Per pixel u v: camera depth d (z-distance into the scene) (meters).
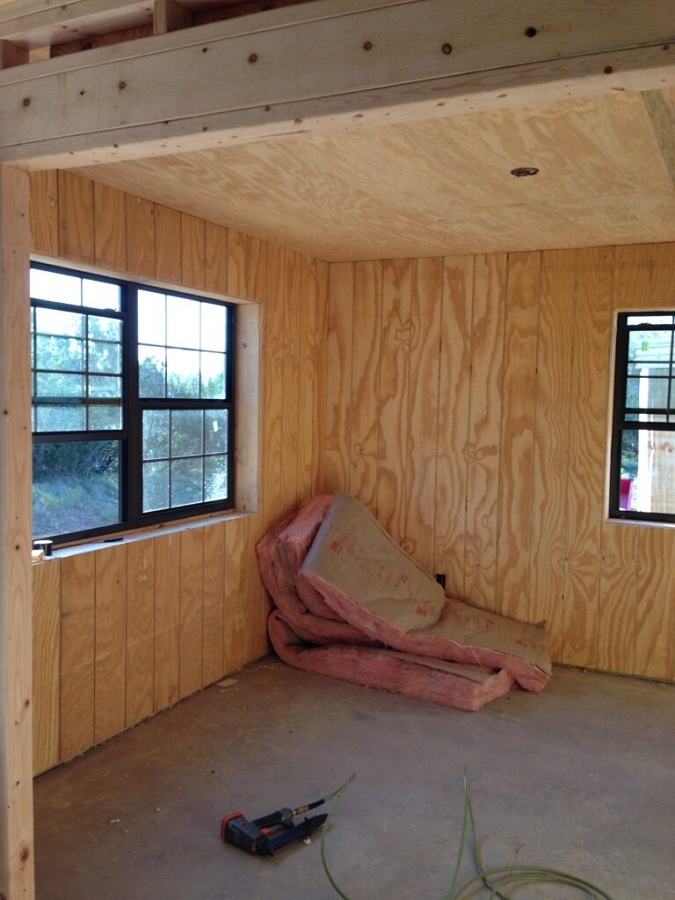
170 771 3.09
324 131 1.71
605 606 4.31
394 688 3.96
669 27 1.32
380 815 2.79
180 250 3.59
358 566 4.27
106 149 1.87
